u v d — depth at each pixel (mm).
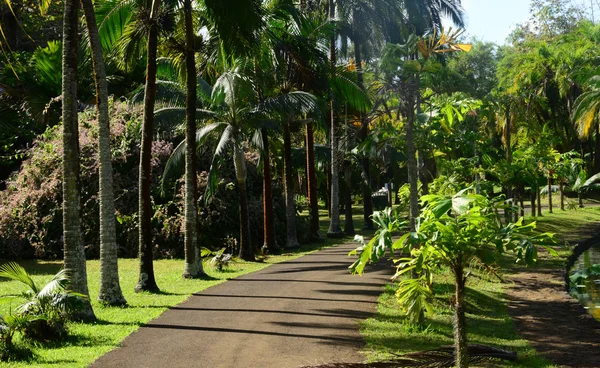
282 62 22578
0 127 27922
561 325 11531
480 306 13555
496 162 28219
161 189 24516
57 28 37281
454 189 20531
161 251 25219
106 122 13305
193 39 17453
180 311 12734
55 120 31281
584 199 50375
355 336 10391
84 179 26062
